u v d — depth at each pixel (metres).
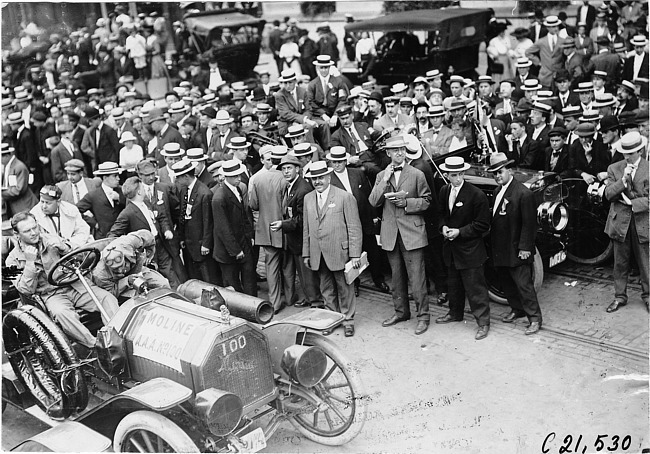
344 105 9.75
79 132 12.76
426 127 10.34
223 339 5.00
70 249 6.14
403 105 10.30
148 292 5.70
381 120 10.32
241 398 5.11
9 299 6.43
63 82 18.09
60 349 5.36
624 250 7.44
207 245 8.09
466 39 13.53
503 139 9.41
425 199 7.34
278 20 19.38
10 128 12.96
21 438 6.08
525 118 9.80
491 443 5.58
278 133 11.12
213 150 10.48
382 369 6.85
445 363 6.88
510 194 7.14
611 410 5.90
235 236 7.96
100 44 18.73
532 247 7.11
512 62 15.21
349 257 7.49
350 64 17.20
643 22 14.77
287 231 7.89
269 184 8.07
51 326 5.43
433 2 16.06
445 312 8.09
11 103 14.48
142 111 12.12
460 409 6.09
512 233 7.16
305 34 18.77
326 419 5.87
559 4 16.22
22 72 18.11
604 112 9.43
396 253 7.60
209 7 19.19
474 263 7.20
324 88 12.12
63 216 7.17
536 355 6.87
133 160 10.27
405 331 7.65
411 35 13.84
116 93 16.89
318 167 7.23
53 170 12.01
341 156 7.85
